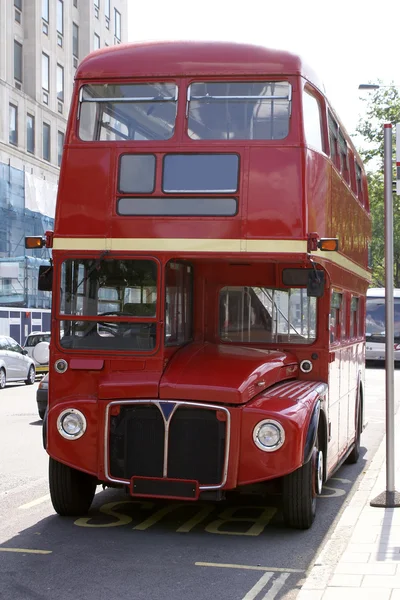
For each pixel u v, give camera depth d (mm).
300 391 8648
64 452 8281
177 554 7473
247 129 8609
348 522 8422
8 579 6633
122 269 8617
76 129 8820
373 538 7492
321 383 9492
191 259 8922
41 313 50312
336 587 6023
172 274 8805
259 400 8133
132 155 8680
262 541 7996
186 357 8695
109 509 9383
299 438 7902
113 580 6637
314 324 9648
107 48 9086
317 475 8766
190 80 8734
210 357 8719
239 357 8781
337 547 7523
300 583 6559
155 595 6246
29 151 50969
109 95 8836
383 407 22125
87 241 8656
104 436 8156
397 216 67250
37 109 51531
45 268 8961
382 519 8312
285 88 8633
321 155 9180
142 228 8586
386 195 9672
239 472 7922
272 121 8602
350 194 12039
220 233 8500
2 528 8414
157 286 8539
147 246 8562
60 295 8711
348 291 11898
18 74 50625
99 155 8719
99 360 8578
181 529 8469
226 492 8430
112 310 8609
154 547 7715
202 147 8594
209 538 8094
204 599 6145
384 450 13805
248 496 10250
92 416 8242
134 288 8586
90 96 8852
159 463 8047
